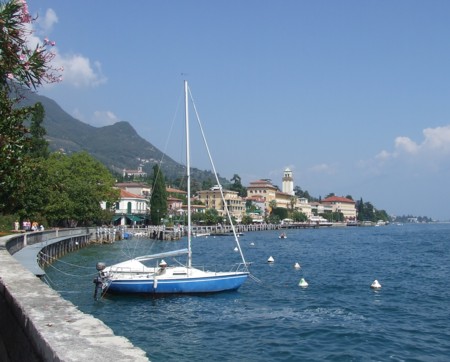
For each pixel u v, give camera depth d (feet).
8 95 46.75
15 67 39.47
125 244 284.20
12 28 38.78
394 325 76.95
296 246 292.40
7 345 25.35
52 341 16.60
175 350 64.23
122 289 100.12
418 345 65.51
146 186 549.95
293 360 59.21
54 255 167.12
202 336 71.26
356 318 82.23
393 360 59.11
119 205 438.40
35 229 214.28
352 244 314.96
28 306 22.24
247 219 614.34
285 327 75.72
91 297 101.24
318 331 72.84
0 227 199.52
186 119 122.11
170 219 438.81
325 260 194.49
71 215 265.54
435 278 135.64
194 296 102.73
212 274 105.81
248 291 110.11
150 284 100.42
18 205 65.46
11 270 35.73
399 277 137.80
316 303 96.12
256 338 69.62
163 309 90.63
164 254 108.68
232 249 261.44
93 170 312.09
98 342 16.51
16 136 48.24
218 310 89.61
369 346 64.95
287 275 142.00
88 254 208.54
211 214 522.06
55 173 256.11
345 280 130.52
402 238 406.82
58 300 23.75
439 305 94.12
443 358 59.98
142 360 14.69
